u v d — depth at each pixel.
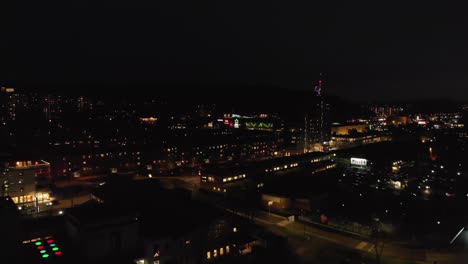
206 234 63.50
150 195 78.44
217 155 166.00
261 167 123.50
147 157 146.50
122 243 49.31
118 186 86.88
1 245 38.06
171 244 58.12
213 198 103.38
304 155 154.88
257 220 83.94
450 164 151.12
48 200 97.06
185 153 156.50
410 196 105.75
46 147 149.00
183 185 119.06
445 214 89.44
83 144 173.62
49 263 42.16
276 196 94.94
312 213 88.06
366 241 72.06
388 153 179.00
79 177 128.62
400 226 80.00
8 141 179.00
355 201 100.00
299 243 70.94
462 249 68.50
